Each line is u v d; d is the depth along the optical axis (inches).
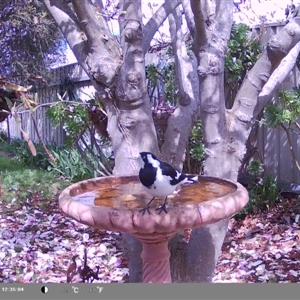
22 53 396.8
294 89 199.9
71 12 119.3
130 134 109.1
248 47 216.5
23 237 192.7
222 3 108.0
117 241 178.9
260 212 203.3
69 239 190.1
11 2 362.6
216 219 79.9
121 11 106.7
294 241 169.6
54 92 378.9
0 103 97.1
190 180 84.0
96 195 94.7
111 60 109.3
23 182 289.0
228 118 108.7
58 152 323.0
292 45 101.7
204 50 105.3
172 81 225.8
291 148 200.1
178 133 124.0
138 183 106.0
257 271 145.4
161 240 91.4
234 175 108.3
